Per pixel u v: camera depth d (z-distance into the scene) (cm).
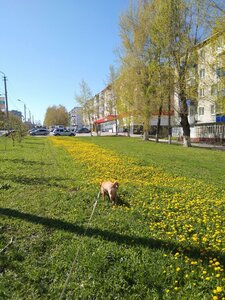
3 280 407
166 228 602
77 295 379
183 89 2892
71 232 571
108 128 9144
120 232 573
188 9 2831
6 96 4734
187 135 3319
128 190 898
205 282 398
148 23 3534
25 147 2664
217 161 1944
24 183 1002
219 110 2434
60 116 12644
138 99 3716
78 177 1131
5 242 523
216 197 898
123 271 427
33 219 638
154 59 3356
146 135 4428
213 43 2167
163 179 1200
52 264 450
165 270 430
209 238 545
